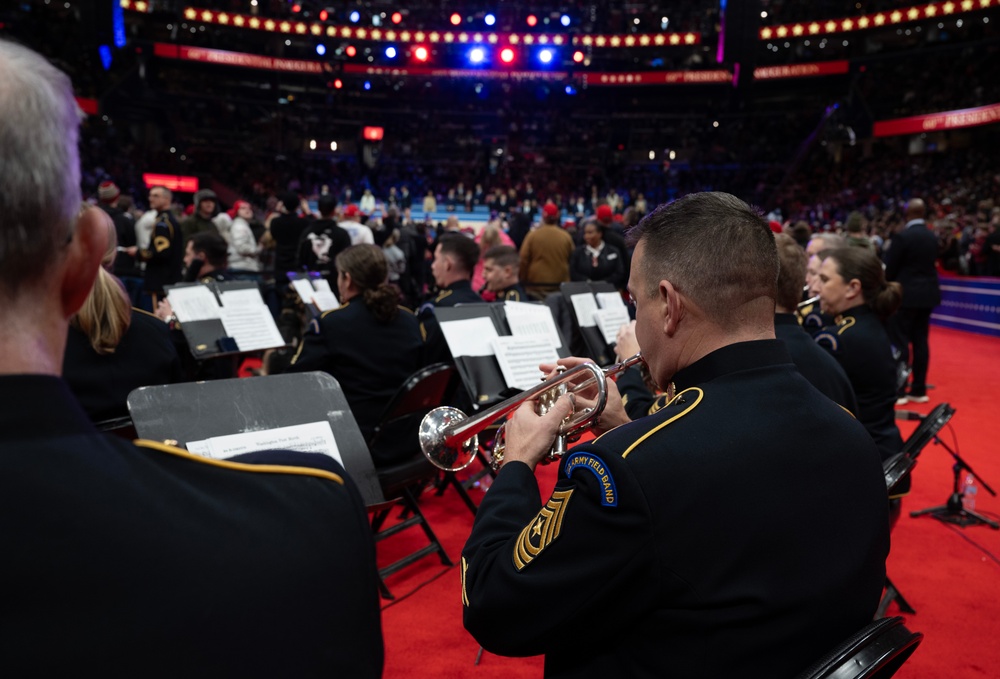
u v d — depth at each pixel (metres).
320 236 7.23
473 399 3.17
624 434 1.15
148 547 0.58
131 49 26.59
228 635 0.60
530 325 3.46
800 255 2.40
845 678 1.05
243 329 4.50
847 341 3.04
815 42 30.30
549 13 30.38
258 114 31.20
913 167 24.88
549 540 1.11
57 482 0.56
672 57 31.58
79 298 0.63
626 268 7.73
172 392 1.75
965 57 26.36
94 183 22.86
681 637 1.08
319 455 0.77
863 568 1.16
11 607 0.53
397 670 2.57
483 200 28.81
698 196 1.31
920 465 4.84
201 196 7.95
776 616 1.08
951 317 11.87
